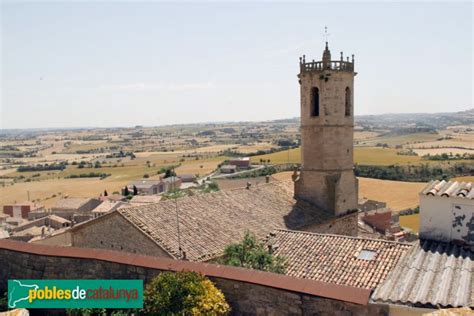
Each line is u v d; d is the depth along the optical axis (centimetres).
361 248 3034
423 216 1917
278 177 12225
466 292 1402
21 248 1944
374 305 1331
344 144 4809
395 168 13525
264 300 1462
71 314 1681
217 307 1425
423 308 1305
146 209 3588
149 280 1656
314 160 4794
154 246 3244
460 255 1744
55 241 6469
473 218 1825
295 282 1441
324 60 4650
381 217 8444
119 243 3453
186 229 3484
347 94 4853
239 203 4222
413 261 1688
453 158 15275
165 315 1409
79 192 17050
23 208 12719
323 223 4541
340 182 4762
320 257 3041
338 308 1367
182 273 1494
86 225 3609
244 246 3134
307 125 4803
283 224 4138
